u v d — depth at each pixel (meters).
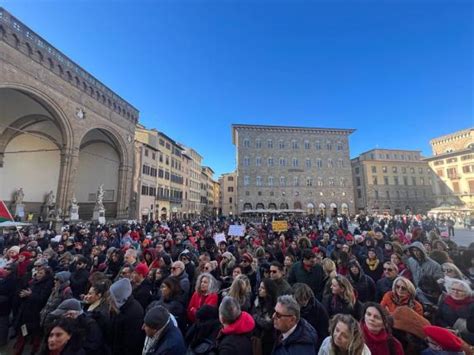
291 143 58.69
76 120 27.00
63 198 25.27
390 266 5.01
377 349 2.76
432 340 2.78
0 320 5.28
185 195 61.12
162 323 3.11
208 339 3.23
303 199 56.62
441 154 61.81
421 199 64.12
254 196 55.44
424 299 4.37
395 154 68.81
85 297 4.50
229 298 3.11
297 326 2.93
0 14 19.73
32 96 23.00
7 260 7.27
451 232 23.48
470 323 3.37
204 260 6.35
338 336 2.55
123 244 10.13
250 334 2.99
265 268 6.13
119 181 34.53
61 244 9.55
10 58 20.50
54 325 2.99
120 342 3.53
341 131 59.97
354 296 4.09
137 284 5.02
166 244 9.66
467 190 56.28
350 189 58.47
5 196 28.19
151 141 43.56
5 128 27.05
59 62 25.00
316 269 5.31
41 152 31.88
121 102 34.59
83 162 36.38
